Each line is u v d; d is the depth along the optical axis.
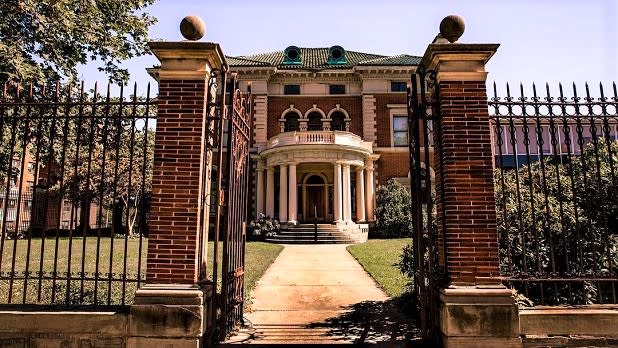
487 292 4.54
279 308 6.92
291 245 18.02
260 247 16.31
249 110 6.56
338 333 5.55
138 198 21.75
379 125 25.19
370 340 5.24
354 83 25.95
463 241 4.74
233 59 26.58
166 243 4.71
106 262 11.05
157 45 4.95
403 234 21.95
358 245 16.86
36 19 9.12
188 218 4.75
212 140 5.65
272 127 25.41
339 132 21.84
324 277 9.65
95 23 10.43
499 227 5.97
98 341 4.51
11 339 4.51
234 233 5.62
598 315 4.54
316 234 19.03
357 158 22.41
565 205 6.21
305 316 6.42
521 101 5.07
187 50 4.97
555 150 5.00
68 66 10.39
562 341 4.47
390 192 22.81
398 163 24.92
